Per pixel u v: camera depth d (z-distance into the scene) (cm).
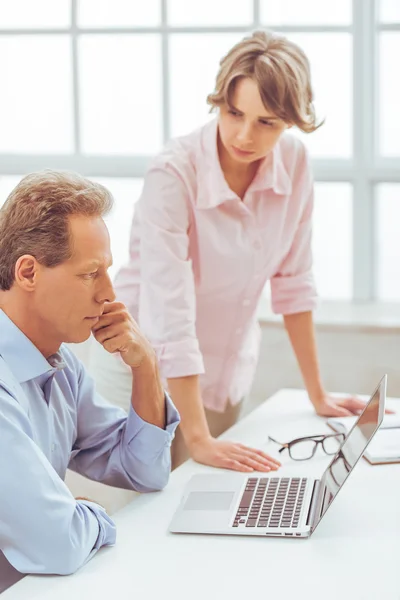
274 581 152
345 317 360
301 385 362
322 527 174
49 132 407
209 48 388
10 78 407
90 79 400
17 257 160
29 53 403
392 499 189
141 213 233
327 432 235
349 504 186
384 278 394
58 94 404
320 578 153
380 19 378
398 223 387
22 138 411
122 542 169
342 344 354
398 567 156
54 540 154
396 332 346
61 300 162
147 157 395
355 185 384
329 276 398
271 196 244
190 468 211
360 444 177
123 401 252
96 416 200
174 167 229
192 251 243
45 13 399
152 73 394
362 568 156
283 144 247
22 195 160
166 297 224
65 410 189
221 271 244
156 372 193
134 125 400
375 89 380
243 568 157
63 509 156
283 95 211
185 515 179
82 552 158
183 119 395
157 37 391
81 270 161
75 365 198
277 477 198
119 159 398
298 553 163
